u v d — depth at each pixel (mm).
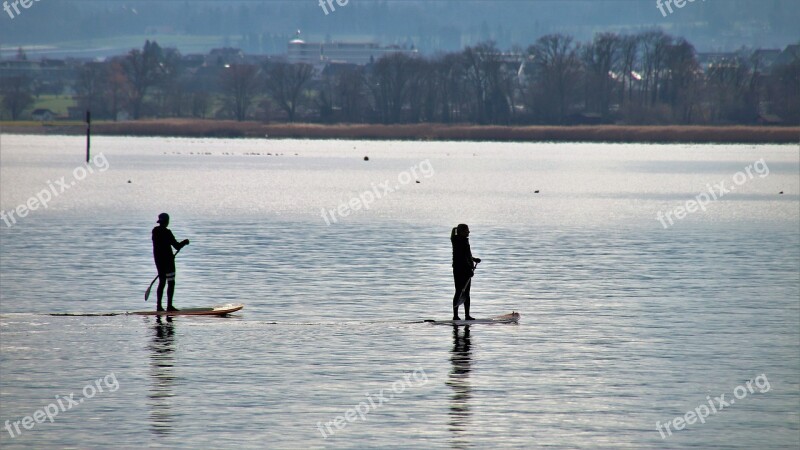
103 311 114000
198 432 71375
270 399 78688
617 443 70250
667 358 92812
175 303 120000
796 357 93875
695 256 173000
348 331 103125
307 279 140250
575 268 154750
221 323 106812
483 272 149500
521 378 85188
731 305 121188
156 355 91625
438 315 113062
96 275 142000
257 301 121562
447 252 174125
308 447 68750
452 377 85250
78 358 90188
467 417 75062
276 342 97438
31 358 90125
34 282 135000
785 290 133500
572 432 72125
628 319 111500
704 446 70062
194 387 81625
